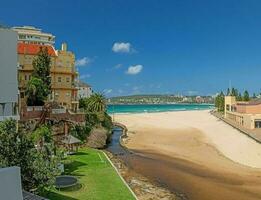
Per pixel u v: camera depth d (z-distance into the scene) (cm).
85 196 3281
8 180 1348
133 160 5709
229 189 4122
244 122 10256
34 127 5484
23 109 5656
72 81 8931
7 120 2128
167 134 9244
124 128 10362
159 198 3647
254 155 6141
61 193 3300
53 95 8469
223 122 12144
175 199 3666
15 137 2355
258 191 4062
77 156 5319
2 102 1521
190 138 8406
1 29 1523
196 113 19200
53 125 6156
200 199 3722
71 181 3588
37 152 2620
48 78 7412
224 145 7244
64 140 5488
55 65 8519
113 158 5631
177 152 6588
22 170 2358
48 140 5100
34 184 2472
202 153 6462
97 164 4812
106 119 8756
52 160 2748
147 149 6975
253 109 10962
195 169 5147
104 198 3272
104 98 8981
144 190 3884
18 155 2348
